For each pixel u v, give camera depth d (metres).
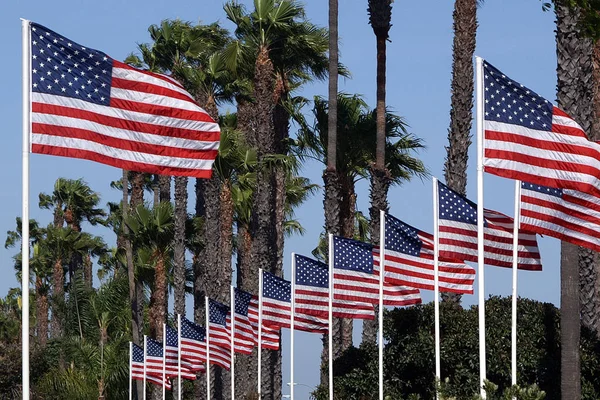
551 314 36.00
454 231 30.97
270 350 51.84
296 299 39.97
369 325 44.28
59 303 87.12
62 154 22.02
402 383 38.34
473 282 33.16
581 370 33.94
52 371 78.81
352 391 39.31
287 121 55.72
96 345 79.94
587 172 23.73
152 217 67.31
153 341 60.88
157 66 65.94
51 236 97.81
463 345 36.28
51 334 104.44
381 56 44.50
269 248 53.03
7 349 85.75
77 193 105.25
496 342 35.69
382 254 33.22
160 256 67.75
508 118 23.61
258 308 46.38
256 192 56.25
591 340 34.38
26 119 21.86
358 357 39.69
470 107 39.44
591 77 33.44
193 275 73.94
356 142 49.16
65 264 106.56
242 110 66.12
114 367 72.69
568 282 29.83
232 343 50.00
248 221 64.75
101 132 22.31
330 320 37.25
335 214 44.47
